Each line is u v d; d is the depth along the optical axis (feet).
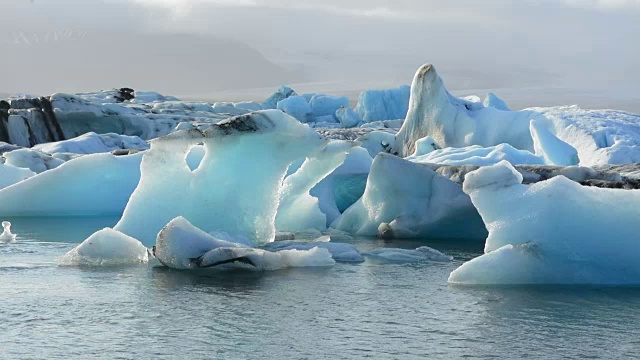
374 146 89.56
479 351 22.09
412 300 28.19
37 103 125.49
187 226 34.42
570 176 47.93
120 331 23.79
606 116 89.10
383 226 47.19
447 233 46.93
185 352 21.76
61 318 25.27
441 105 86.43
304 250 36.45
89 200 56.08
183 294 28.81
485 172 32.12
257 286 30.45
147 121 134.21
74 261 34.73
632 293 29.19
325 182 56.13
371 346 22.49
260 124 39.50
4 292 28.96
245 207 39.40
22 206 55.57
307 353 21.76
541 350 22.18
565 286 30.45
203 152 56.90
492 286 30.68
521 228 31.14
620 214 30.55
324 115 216.13
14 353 21.59
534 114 86.28
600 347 22.52
